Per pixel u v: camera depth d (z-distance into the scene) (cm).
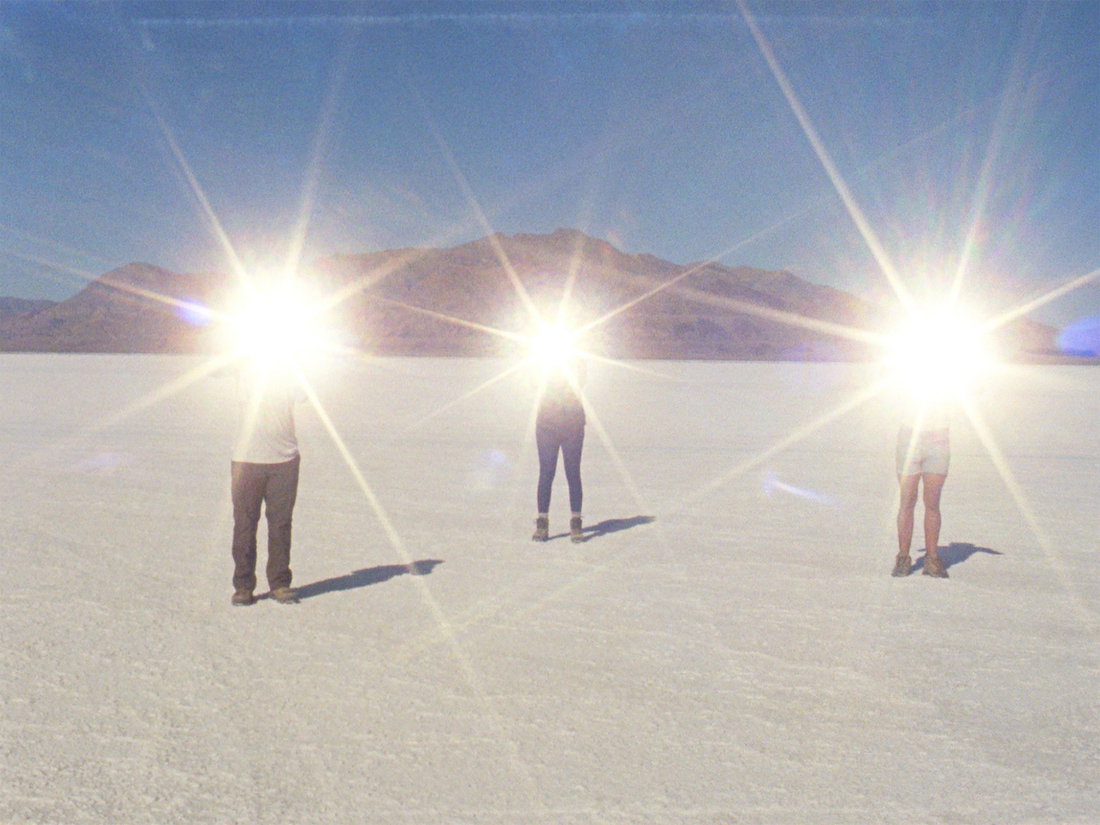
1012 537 1030
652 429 2312
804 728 513
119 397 3400
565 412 982
